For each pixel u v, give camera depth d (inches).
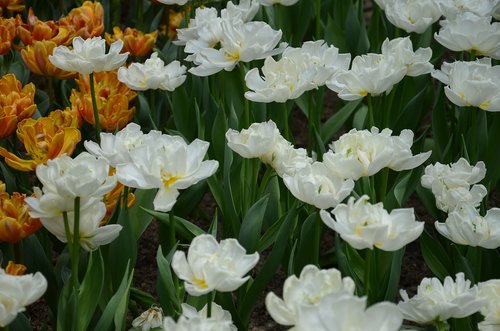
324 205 102.3
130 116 147.9
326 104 217.5
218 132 147.8
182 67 146.2
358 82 133.0
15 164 123.8
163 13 218.7
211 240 91.2
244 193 135.5
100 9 171.6
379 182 145.9
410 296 150.0
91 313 109.8
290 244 135.3
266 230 137.4
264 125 117.6
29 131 124.7
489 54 150.0
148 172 100.4
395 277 117.2
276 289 150.3
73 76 162.2
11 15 201.2
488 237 106.7
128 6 259.8
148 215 132.6
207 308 98.6
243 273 89.8
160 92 175.5
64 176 94.4
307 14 192.1
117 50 135.5
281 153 118.5
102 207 104.5
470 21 147.6
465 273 118.5
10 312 86.4
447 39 149.5
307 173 103.4
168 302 114.3
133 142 110.4
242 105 165.8
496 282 97.1
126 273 109.0
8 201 112.3
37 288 88.6
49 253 138.3
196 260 89.3
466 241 109.0
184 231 135.0
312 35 211.9
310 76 126.3
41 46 154.6
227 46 137.3
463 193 120.0
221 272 87.0
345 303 71.1
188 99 162.2
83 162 99.2
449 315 95.8
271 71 128.9
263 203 119.9
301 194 102.8
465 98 132.7
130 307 135.5
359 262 125.7
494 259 127.5
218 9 208.8
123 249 119.7
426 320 97.1
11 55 186.4
